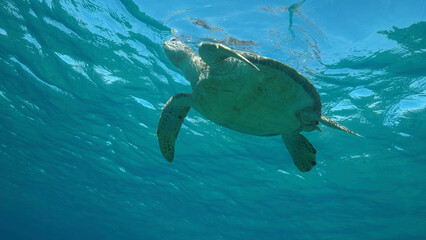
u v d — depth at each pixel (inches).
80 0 341.7
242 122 164.6
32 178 1117.7
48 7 365.4
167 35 360.2
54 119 641.6
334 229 902.4
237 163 631.2
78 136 692.1
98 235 2172.7
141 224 1451.8
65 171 949.2
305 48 337.1
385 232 867.4
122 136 641.0
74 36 402.9
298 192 704.4
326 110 442.6
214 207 941.8
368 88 385.7
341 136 477.1
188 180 784.3
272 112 153.3
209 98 157.8
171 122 190.5
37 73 503.8
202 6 306.8
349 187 634.8
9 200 1642.5
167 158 190.2
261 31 323.3
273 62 138.7
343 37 314.0
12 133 774.5
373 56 331.3
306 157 183.8
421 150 476.1
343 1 275.6
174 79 438.9
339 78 377.4
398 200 656.4
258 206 849.5
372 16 285.4
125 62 429.4
